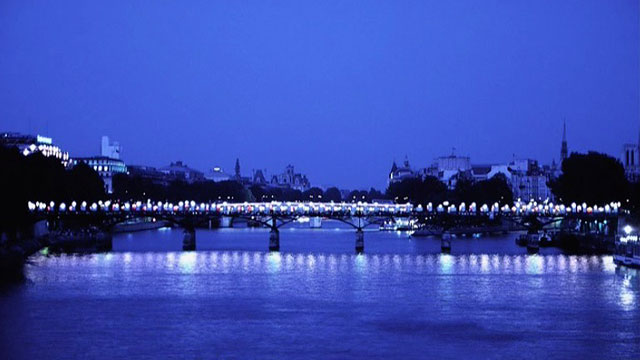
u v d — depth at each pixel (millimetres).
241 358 137375
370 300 188375
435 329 157625
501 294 196000
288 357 138250
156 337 151000
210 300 188000
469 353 140750
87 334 153000
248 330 156375
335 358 137625
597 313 171875
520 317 168250
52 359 136750
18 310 174625
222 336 151625
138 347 144000
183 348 143375
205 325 160625
